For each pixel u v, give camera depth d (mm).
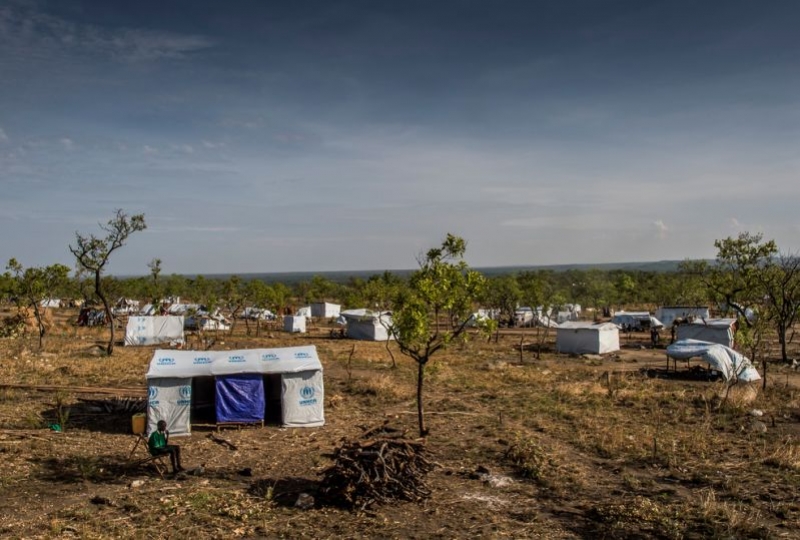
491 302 72125
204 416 23297
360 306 64688
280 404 23641
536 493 14375
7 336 48062
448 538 11656
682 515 12672
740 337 29047
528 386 29922
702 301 65125
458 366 37719
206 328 62594
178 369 20578
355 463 13656
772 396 26172
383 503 13484
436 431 20641
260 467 16516
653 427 20734
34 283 41250
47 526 12000
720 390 27219
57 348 42281
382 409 24422
